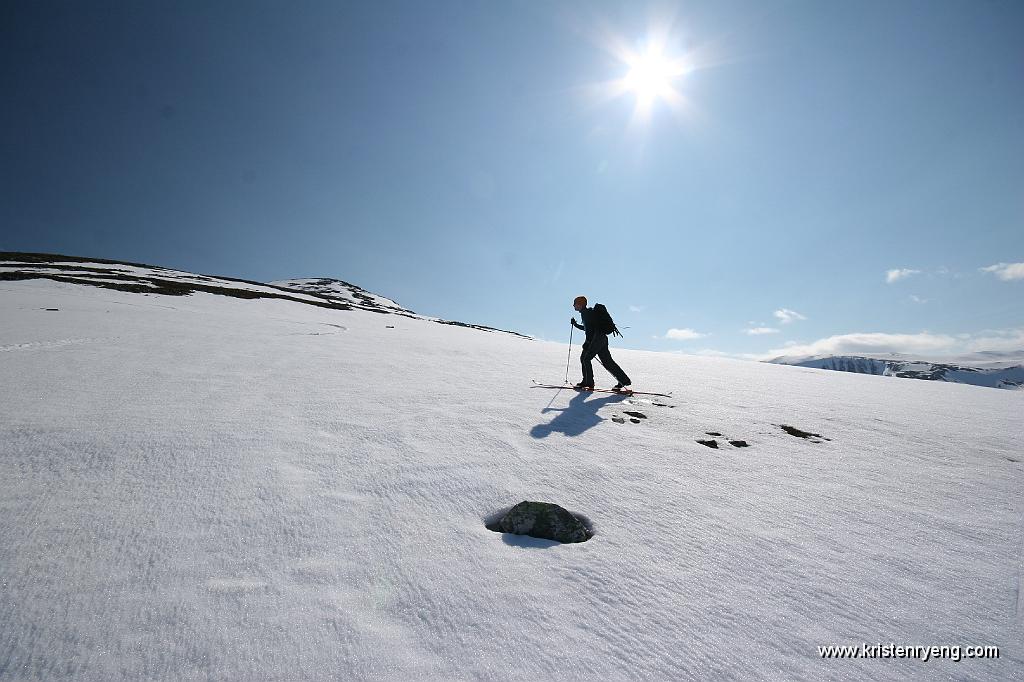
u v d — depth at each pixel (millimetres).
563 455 4227
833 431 5879
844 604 2205
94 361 7301
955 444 5422
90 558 2246
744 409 6926
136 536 2467
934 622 2096
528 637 1899
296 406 5336
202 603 1982
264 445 3957
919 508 3428
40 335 9648
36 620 1829
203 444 3873
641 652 1847
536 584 2264
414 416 5223
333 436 4328
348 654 1753
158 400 5152
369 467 3641
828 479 4016
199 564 2262
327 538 2572
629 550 2633
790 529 2990
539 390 7457
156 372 6773
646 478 3793
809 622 2070
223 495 3012
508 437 4664
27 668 1621
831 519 3176
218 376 6812
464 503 3158
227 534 2551
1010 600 2283
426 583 2217
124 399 5090
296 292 62562
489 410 5762
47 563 2178
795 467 4312
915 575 2486
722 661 1816
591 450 4430
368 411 5316
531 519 2836
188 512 2766
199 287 39219
